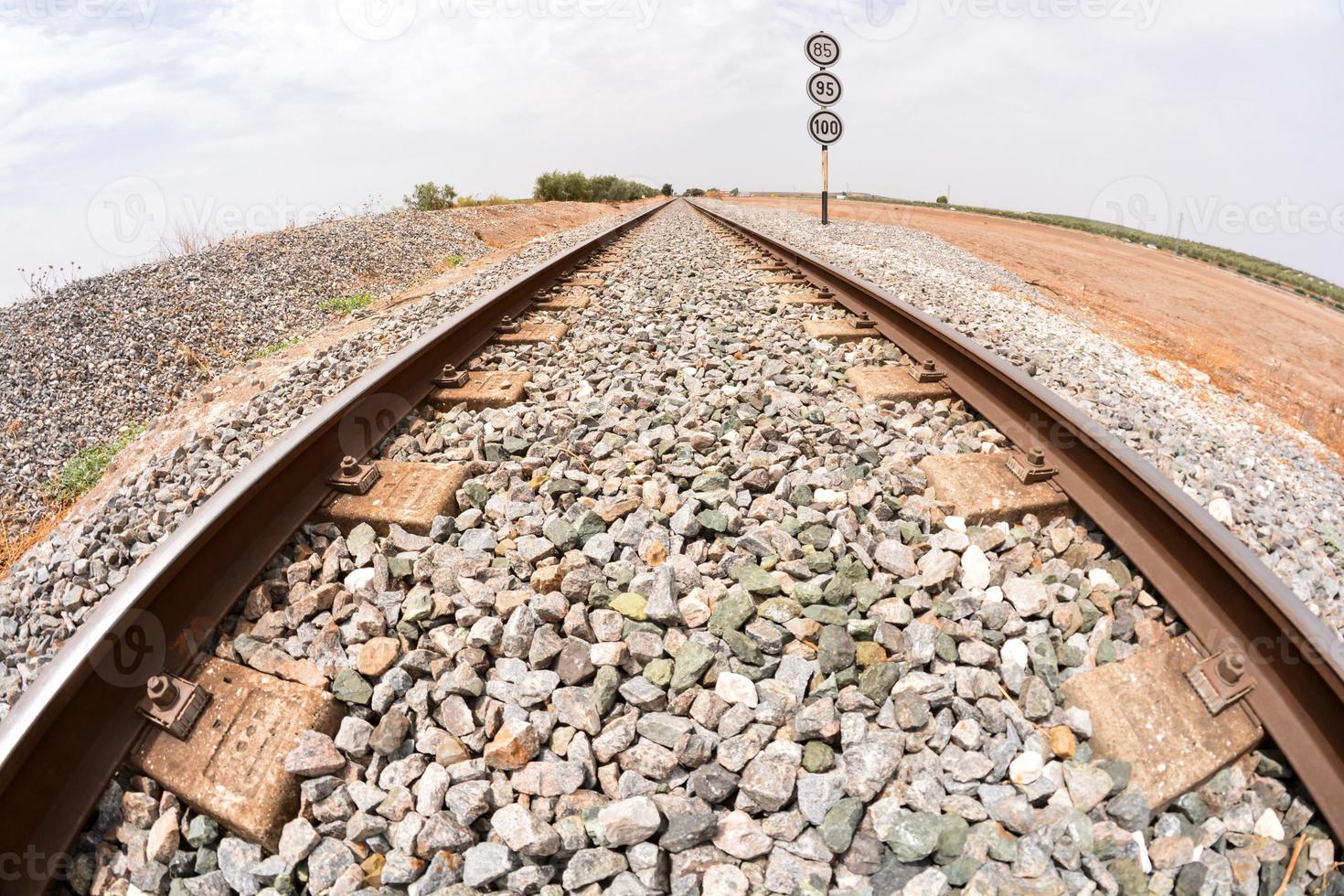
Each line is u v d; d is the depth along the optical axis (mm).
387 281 10648
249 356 7344
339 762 1696
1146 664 1845
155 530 3068
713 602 2137
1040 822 1590
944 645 1976
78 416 5902
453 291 7301
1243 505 3125
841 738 1772
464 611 2049
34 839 1499
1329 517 3574
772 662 1941
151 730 1744
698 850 1559
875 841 1577
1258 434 5125
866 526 2459
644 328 4895
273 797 1622
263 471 2326
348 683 1869
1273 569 2750
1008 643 2004
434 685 1888
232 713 1771
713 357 4137
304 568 2297
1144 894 1500
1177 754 1674
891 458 2910
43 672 1616
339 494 2645
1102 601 2152
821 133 15070
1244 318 9273
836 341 4648
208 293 8164
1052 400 2791
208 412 4914
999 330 5621
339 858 1561
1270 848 1556
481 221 17062
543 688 1858
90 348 6613
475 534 2424
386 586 2225
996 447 3066
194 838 1596
